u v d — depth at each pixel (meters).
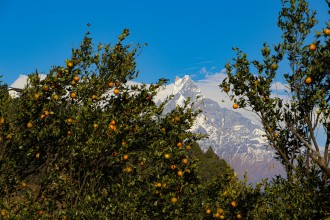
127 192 7.78
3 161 7.94
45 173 8.37
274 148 7.66
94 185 8.04
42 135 8.17
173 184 8.20
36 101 8.15
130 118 8.66
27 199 7.74
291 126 7.52
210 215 8.54
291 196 7.61
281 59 7.64
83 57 9.03
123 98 9.02
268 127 7.61
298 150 7.68
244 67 7.71
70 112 8.49
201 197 8.76
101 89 9.12
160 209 8.06
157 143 8.54
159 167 8.49
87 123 8.25
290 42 7.66
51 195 8.15
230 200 8.82
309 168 7.67
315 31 7.28
